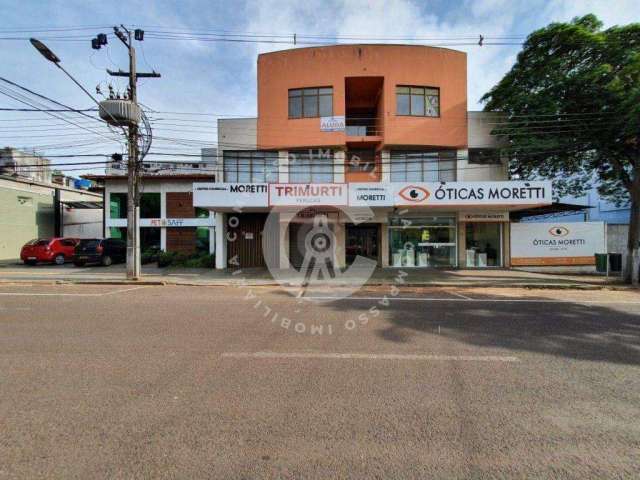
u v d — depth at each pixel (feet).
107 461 8.16
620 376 13.26
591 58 41.88
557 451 8.66
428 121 53.16
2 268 57.72
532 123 45.01
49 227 85.10
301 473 7.79
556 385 12.46
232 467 7.98
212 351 15.85
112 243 63.98
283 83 54.08
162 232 71.15
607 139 41.57
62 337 17.92
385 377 13.07
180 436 9.20
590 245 52.95
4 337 17.89
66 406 10.76
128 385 12.26
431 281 41.22
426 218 54.75
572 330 19.77
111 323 20.90
